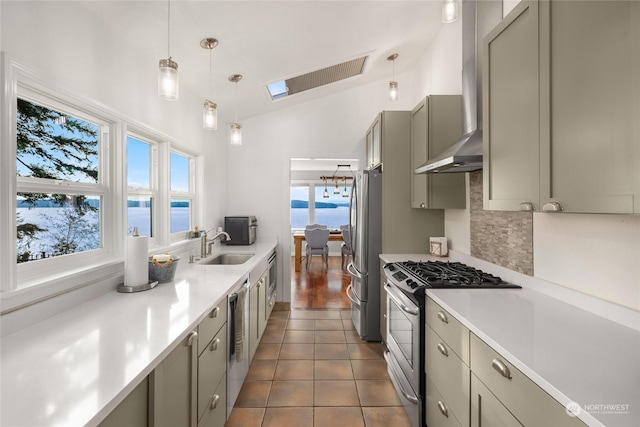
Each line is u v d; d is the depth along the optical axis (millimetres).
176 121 2598
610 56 873
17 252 1285
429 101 2611
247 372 2438
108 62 1688
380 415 2004
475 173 2447
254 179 4113
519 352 1005
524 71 1273
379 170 3295
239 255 3254
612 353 997
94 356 994
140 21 1747
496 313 1377
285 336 3203
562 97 1062
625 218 1222
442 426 1554
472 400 1267
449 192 2625
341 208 8805
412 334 1896
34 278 1330
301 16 2119
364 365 2627
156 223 2449
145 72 2066
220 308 1712
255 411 2031
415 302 1841
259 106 3729
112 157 1794
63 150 1519
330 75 3463
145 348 1051
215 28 2016
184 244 2701
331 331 3338
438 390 1609
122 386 829
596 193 928
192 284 1922
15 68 1154
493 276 2039
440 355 1585
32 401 759
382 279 2986
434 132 2615
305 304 4277
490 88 1552
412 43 3230
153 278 1916
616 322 1250
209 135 3436
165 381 1092
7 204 1142
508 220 2000
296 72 2990
